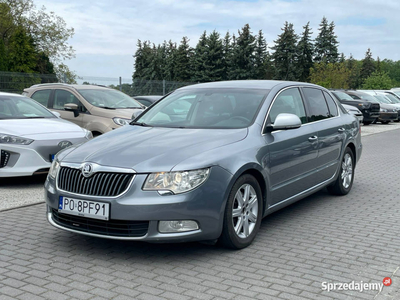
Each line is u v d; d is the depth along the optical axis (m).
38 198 6.48
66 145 7.27
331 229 5.11
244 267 3.92
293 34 73.81
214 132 4.63
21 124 7.44
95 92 10.27
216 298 3.30
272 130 4.85
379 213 5.85
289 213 5.82
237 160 4.22
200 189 3.89
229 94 5.34
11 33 44.97
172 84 20.39
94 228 4.01
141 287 3.49
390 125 25.05
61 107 10.08
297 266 3.96
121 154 4.11
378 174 8.91
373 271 3.88
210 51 68.12
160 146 4.25
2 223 5.19
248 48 68.25
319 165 5.89
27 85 15.80
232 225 4.19
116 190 3.89
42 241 4.55
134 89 18.55
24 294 3.34
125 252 4.26
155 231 3.82
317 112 6.10
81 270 3.81
